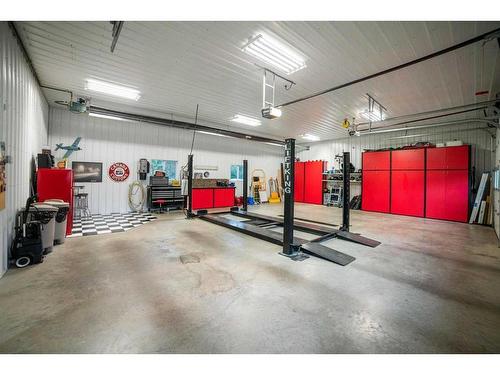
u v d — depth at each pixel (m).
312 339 1.74
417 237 4.95
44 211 3.51
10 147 3.04
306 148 12.68
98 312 2.03
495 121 5.77
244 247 4.07
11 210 3.11
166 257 3.48
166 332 1.79
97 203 7.15
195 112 7.15
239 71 4.38
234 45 3.56
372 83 4.78
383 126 8.59
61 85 5.07
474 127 7.33
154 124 8.16
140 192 7.96
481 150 7.25
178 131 8.88
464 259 3.56
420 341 1.73
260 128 9.29
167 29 3.19
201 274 2.88
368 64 4.02
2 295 2.29
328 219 7.21
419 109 6.41
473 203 7.00
